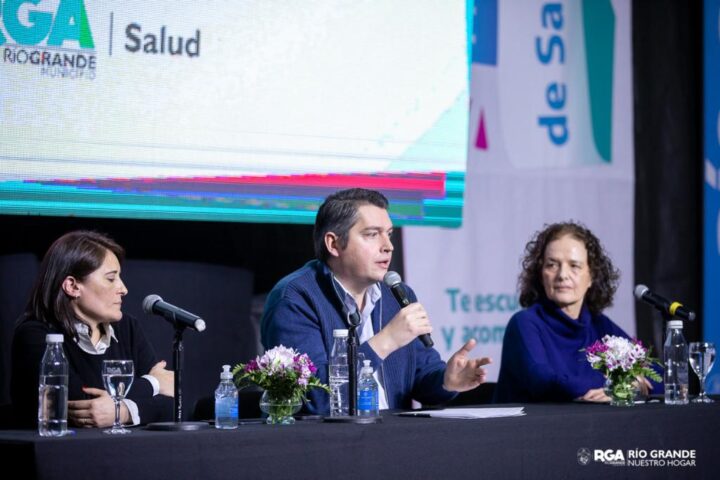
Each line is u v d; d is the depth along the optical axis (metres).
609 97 6.66
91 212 5.04
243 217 5.40
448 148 5.92
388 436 2.90
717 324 6.73
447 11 5.94
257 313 5.77
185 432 2.66
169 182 5.22
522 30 6.46
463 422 3.04
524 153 6.44
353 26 5.69
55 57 4.95
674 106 6.86
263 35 5.46
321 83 5.60
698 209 6.84
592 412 3.36
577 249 4.49
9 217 5.22
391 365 3.84
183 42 5.26
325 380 3.43
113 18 5.09
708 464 3.61
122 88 5.11
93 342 3.57
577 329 4.48
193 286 5.58
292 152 5.52
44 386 2.76
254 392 3.99
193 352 5.51
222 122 5.35
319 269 3.83
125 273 5.44
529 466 3.16
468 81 5.99
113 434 2.63
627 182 6.68
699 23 6.85
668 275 6.78
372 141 5.72
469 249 6.25
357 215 3.72
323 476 2.79
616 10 6.71
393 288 3.51
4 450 2.49
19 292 5.20
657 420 3.49
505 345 4.46
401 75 5.81
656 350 6.68
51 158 4.95
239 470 2.68
